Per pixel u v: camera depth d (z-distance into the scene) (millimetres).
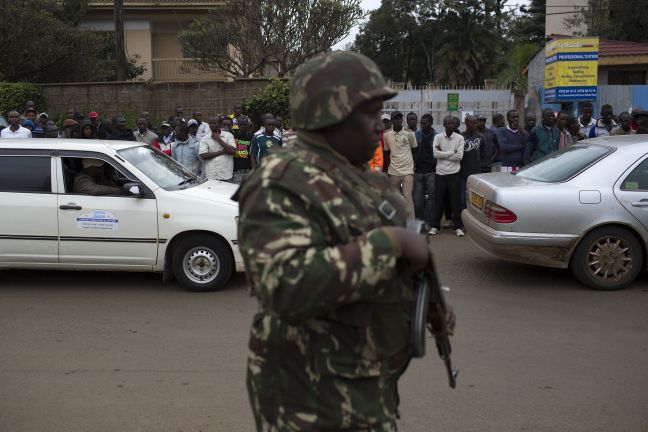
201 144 9781
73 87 16656
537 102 16906
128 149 6871
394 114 9680
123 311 5891
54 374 4434
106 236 6492
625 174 6422
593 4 25281
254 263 1652
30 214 6492
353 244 1630
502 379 4309
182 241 6500
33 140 6805
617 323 5461
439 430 3621
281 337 1835
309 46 17750
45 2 19641
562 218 6336
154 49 25156
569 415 3801
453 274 7188
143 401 4008
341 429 1808
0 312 5871
